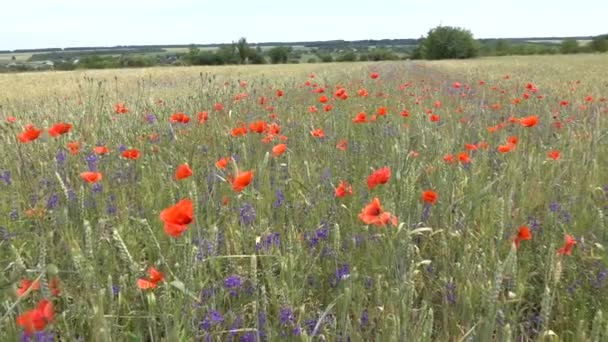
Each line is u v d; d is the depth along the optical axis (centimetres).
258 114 744
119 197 381
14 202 362
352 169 466
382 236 282
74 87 2030
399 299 228
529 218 367
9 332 203
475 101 1007
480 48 7881
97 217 343
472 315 237
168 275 252
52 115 752
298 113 773
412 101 923
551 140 618
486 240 316
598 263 308
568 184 450
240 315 251
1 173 438
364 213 246
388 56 7812
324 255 303
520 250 318
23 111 831
